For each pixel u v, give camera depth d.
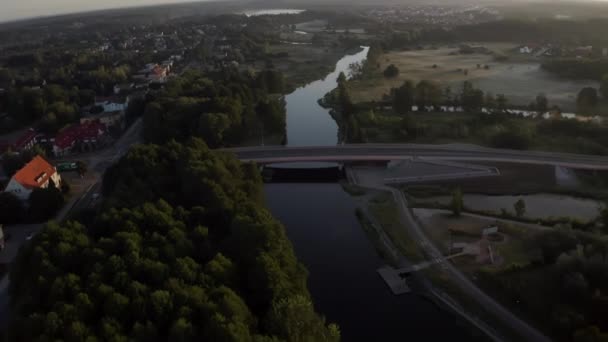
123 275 101.06
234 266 111.44
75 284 100.00
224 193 145.38
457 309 120.75
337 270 141.62
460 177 192.88
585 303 108.81
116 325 89.50
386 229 159.75
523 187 183.62
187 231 127.31
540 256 132.38
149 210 128.88
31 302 99.00
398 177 199.88
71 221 137.00
